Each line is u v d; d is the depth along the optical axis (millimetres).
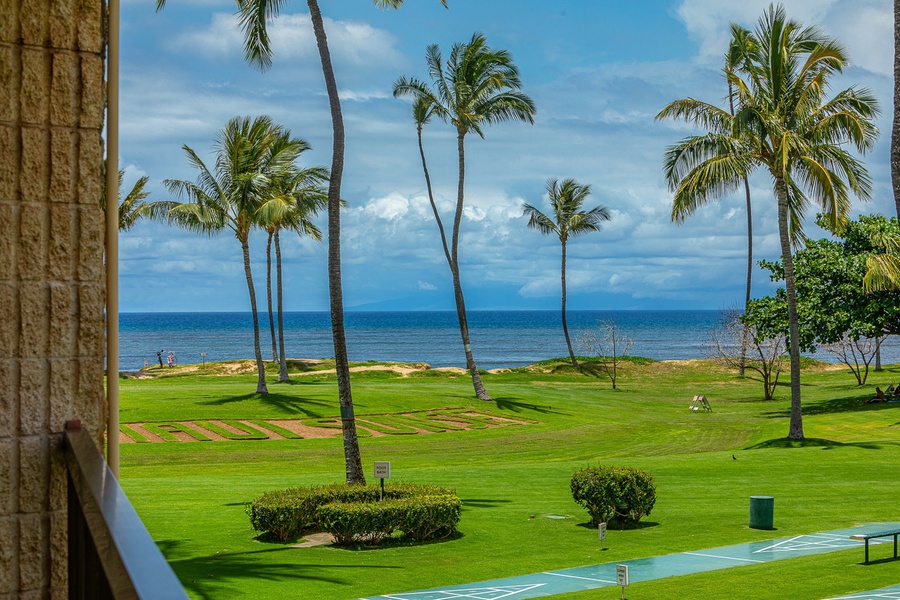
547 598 13078
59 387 3053
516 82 48125
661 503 21656
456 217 50219
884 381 61844
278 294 58812
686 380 66938
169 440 34344
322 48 21281
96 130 3154
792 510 20797
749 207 69250
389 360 128875
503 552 16406
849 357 119625
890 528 18703
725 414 46094
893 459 28531
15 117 3041
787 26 31094
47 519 3020
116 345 3498
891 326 44906
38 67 3072
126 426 37625
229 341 186000
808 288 45719
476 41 47719
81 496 2471
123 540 1792
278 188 49875
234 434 35906
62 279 3078
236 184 45625
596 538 17766
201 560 15133
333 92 21156
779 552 16531
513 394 52031
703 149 31734
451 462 30688
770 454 30062
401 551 16375
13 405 2980
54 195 3076
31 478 2992
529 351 148000
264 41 20375
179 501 20891
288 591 13242
